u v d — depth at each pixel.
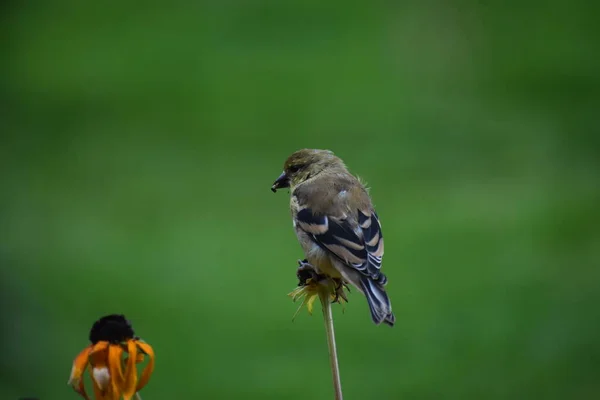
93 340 4.20
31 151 18.78
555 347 11.17
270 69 22.55
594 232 14.14
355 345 11.13
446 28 23.92
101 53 24.42
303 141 18.30
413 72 21.73
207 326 11.73
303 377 10.48
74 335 11.67
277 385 10.37
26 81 22.67
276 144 18.34
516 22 23.89
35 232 15.01
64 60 24.08
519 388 10.30
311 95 20.62
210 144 18.44
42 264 13.58
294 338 11.35
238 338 11.46
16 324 11.77
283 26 24.86
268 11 25.58
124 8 27.53
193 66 22.86
